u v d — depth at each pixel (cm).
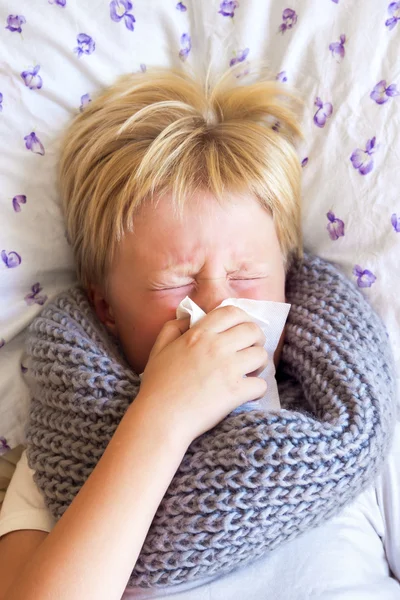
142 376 70
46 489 71
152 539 64
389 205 81
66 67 82
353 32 82
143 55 86
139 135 79
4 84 81
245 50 87
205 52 88
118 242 76
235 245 73
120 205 75
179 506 64
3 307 84
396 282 82
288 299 84
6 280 83
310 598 67
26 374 86
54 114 83
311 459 64
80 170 81
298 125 85
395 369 80
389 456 81
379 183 81
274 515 63
